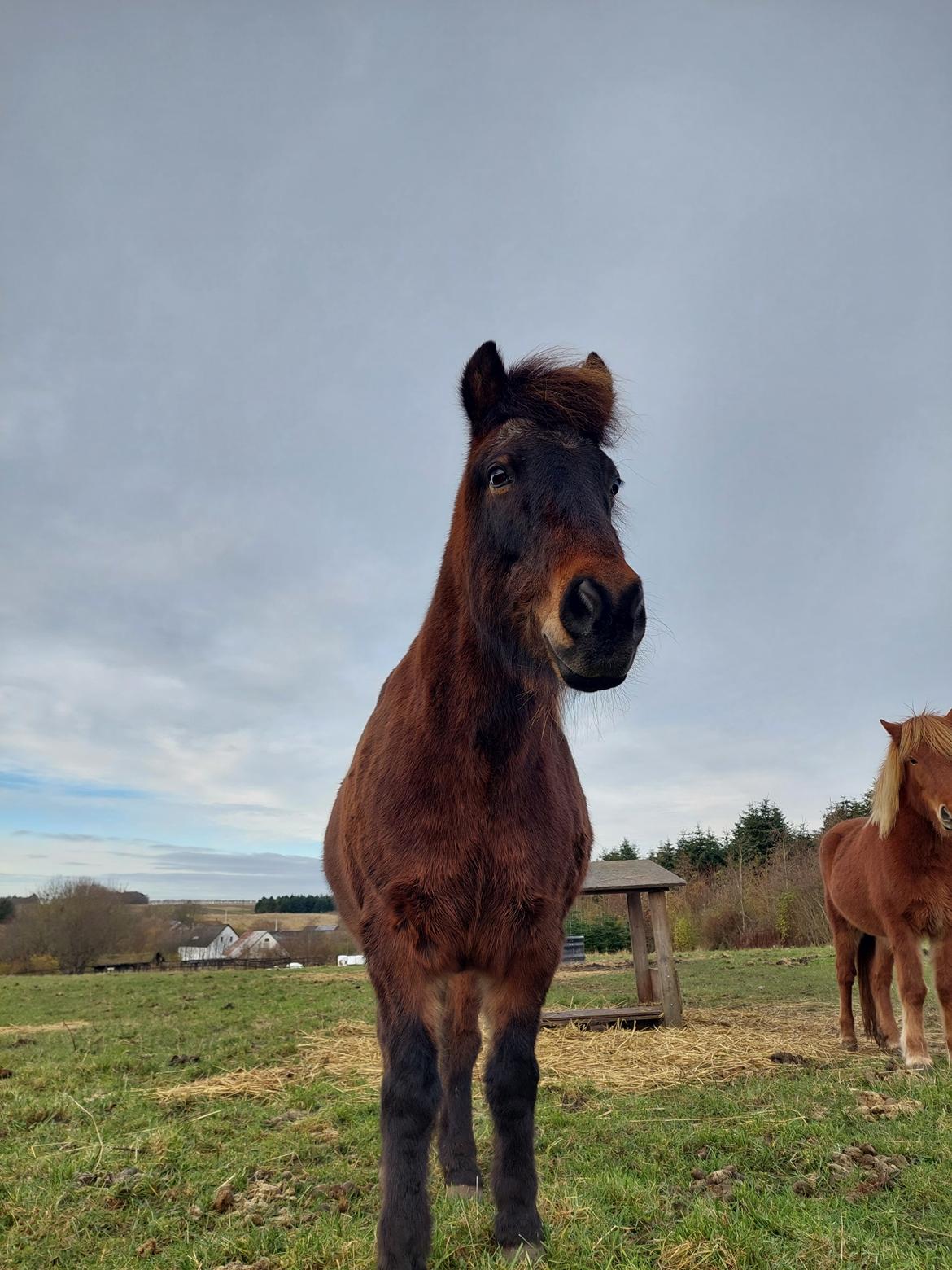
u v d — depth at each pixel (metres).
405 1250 2.17
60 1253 2.79
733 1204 2.92
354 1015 8.59
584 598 2.05
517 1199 2.41
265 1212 3.07
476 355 2.58
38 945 38.62
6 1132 4.33
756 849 35.97
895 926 5.44
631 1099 4.62
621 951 23.89
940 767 5.12
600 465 2.43
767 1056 5.70
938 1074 4.74
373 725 2.91
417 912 2.36
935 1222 2.68
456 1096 3.31
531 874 2.42
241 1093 5.10
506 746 2.38
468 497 2.57
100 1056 6.56
